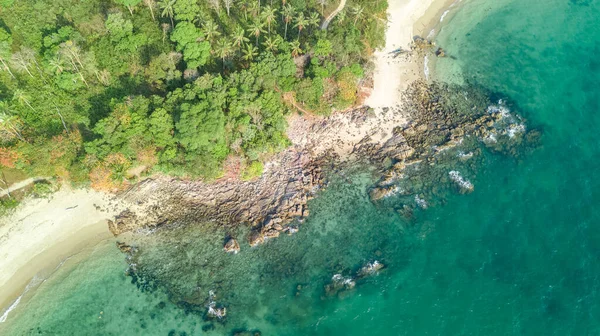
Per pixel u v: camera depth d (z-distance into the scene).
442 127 105.06
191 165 89.69
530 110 108.31
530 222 91.06
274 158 97.69
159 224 88.88
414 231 90.50
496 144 102.31
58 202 89.00
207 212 90.44
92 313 79.00
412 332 78.81
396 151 101.00
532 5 131.38
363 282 84.12
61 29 98.56
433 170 98.56
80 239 86.50
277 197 92.69
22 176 89.56
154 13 110.00
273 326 79.19
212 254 85.69
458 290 83.19
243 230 88.69
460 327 79.19
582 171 97.69
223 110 94.19
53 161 87.31
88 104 96.12
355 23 115.00
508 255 87.06
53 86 97.44
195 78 97.19
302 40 110.81
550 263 85.81
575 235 89.06
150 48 104.31
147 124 88.19
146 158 89.06
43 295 80.38
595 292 82.25
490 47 122.06
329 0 120.19
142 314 79.19
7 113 88.12
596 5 130.12
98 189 90.50
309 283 83.69
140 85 98.62
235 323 79.06
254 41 108.56
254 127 93.75
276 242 87.75
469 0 132.62
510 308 80.94
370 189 95.62
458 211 93.00
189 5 102.62
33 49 100.06
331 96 104.00
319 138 101.81
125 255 85.06
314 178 96.50
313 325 79.56
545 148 101.62
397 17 126.50
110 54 101.69
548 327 78.94
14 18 103.94
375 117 105.56
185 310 79.81
